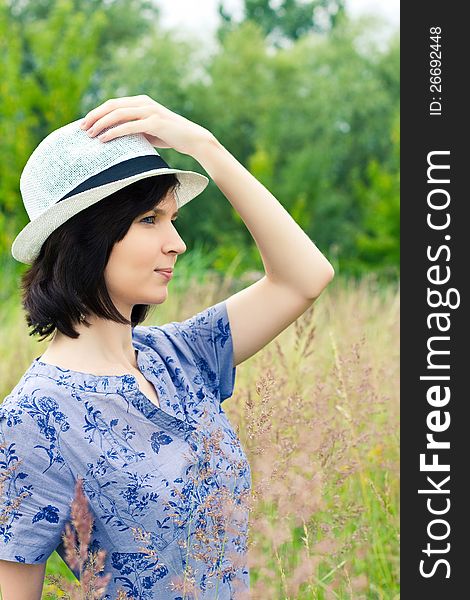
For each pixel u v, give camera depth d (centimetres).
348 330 439
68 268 189
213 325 216
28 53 1969
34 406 181
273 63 2567
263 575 229
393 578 292
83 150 195
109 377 188
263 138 2464
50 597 232
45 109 1219
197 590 186
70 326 190
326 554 242
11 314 570
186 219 2206
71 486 181
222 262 1502
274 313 215
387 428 347
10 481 178
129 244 189
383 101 2512
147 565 183
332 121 2502
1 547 178
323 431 283
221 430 197
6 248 988
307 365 353
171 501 183
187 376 208
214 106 2478
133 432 186
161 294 194
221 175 207
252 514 217
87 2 2897
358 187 2075
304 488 230
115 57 2573
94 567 176
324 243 2262
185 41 2584
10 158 1163
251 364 362
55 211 186
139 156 194
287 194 2277
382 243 1714
